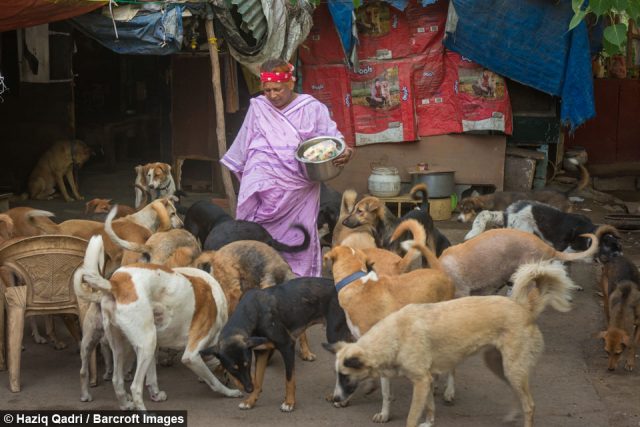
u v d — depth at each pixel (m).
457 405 5.33
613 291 6.15
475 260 6.00
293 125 6.71
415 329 4.66
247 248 6.01
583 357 6.22
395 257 5.96
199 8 8.98
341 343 4.77
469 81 11.03
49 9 7.83
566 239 7.33
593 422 5.09
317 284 5.39
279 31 9.16
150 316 4.96
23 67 11.59
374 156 11.27
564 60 10.77
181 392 5.54
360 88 11.10
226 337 5.02
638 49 17.09
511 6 10.59
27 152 12.02
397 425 5.03
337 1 10.15
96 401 5.33
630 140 14.60
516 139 11.45
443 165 11.28
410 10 10.89
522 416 5.14
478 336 4.70
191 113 11.36
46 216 6.62
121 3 8.84
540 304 4.80
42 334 6.68
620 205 12.12
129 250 6.17
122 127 14.53
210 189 11.95
